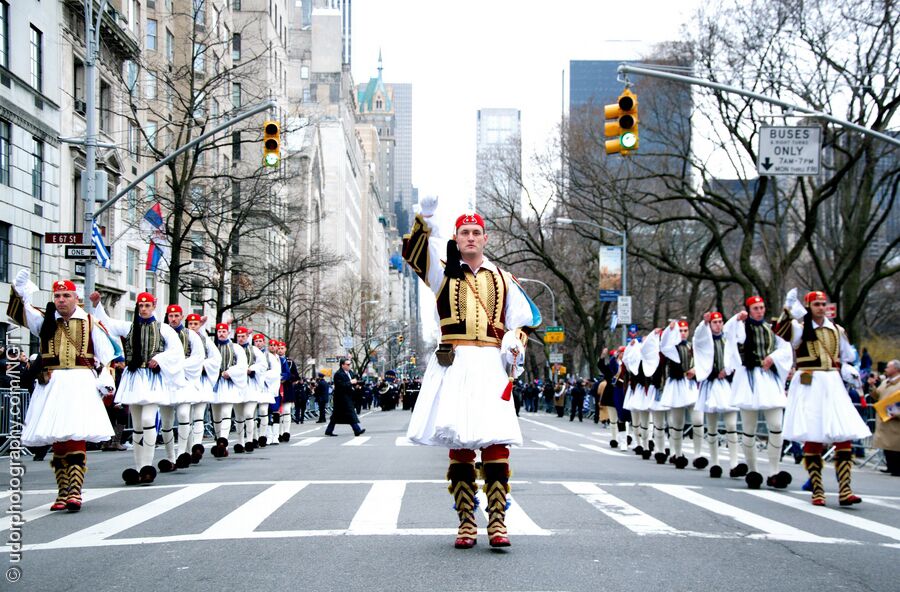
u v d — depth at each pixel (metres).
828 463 19.19
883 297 57.69
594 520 8.71
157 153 30.28
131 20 41.16
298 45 121.44
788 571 6.53
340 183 113.25
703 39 32.84
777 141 22.58
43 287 31.84
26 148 30.59
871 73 30.23
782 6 30.75
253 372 18.25
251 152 62.34
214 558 6.88
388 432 27.64
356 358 88.06
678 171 43.12
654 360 16.72
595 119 46.66
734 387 12.51
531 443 22.19
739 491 11.68
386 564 6.54
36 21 31.20
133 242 41.31
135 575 6.36
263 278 45.91
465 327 6.88
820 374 10.51
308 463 15.16
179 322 14.17
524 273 64.38
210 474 13.46
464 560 6.65
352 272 110.69
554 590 5.76
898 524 8.96
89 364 9.92
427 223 6.88
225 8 52.41
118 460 17.05
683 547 7.36
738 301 64.88
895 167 35.56
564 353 71.94
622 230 48.38
